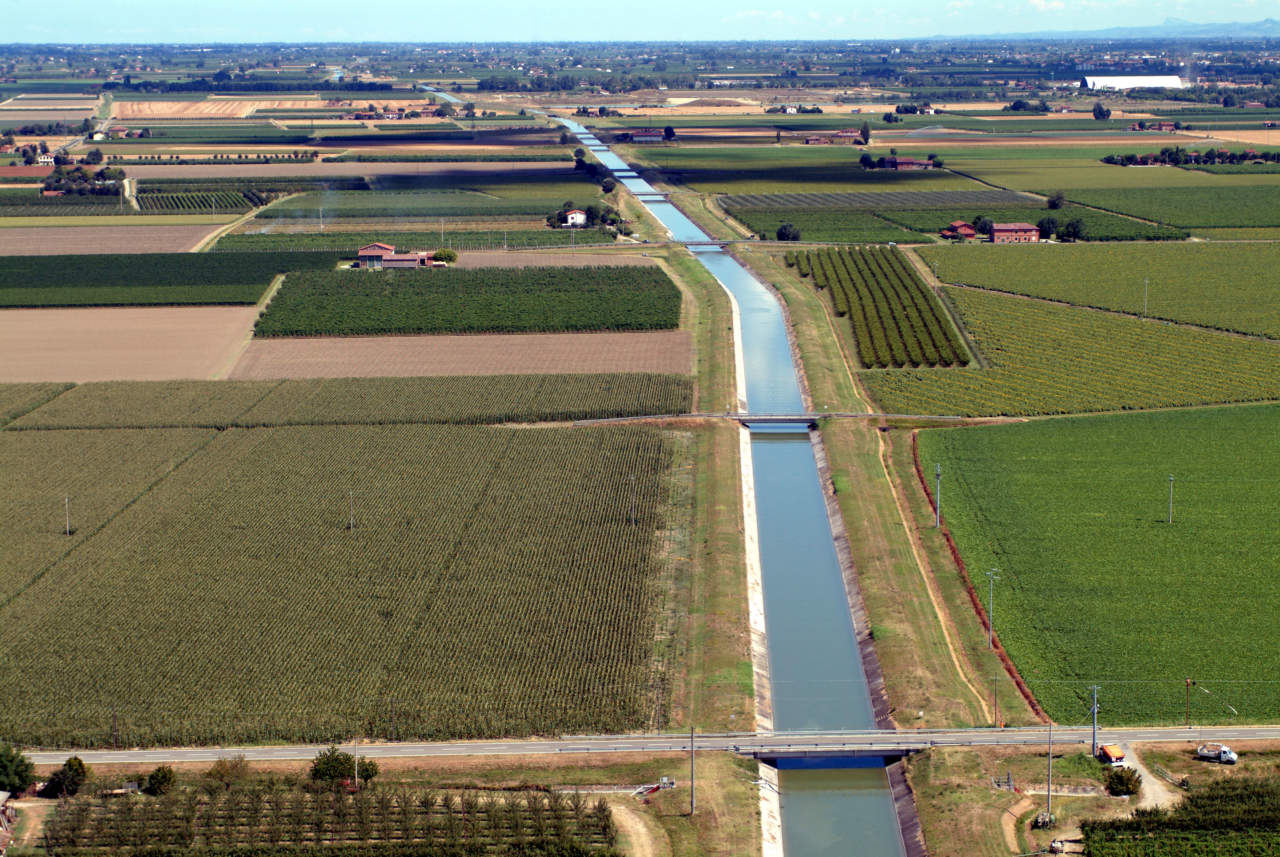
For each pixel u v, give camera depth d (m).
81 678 121.44
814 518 167.12
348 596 137.25
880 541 152.88
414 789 105.12
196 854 98.31
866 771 111.31
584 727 114.00
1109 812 99.88
